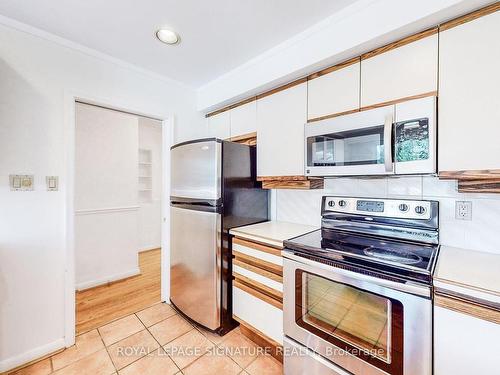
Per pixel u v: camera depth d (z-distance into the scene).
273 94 1.96
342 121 1.48
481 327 0.87
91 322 2.08
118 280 3.02
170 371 1.56
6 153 1.53
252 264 1.76
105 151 2.99
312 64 1.59
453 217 1.38
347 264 1.20
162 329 1.99
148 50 1.88
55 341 1.71
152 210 4.46
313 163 1.64
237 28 1.61
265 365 1.62
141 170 4.39
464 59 1.11
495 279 0.94
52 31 1.64
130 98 2.11
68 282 1.76
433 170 1.16
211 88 2.44
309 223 2.05
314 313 1.37
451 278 0.95
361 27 1.36
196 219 1.95
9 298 1.55
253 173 2.16
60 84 1.72
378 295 1.11
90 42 1.77
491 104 1.05
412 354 1.01
